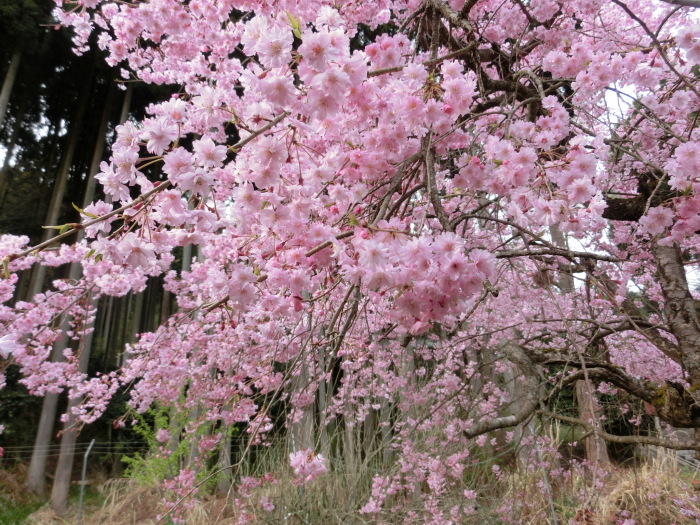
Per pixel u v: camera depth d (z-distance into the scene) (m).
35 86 7.49
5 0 5.80
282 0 1.74
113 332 9.40
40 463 6.22
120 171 1.12
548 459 3.38
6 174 7.85
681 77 1.54
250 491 3.07
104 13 3.00
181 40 3.16
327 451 4.39
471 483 4.07
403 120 1.47
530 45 2.63
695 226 1.58
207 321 3.55
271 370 2.85
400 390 4.23
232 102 2.90
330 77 1.09
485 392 4.34
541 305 3.69
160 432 4.12
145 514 5.50
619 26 3.08
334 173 1.44
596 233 3.55
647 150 2.57
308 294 1.85
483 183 1.60
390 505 4.00
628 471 4.43
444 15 1.99
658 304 3.92
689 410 2.06
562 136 1.79
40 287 6.98
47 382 4.04
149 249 1.19
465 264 0.98
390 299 2.19
